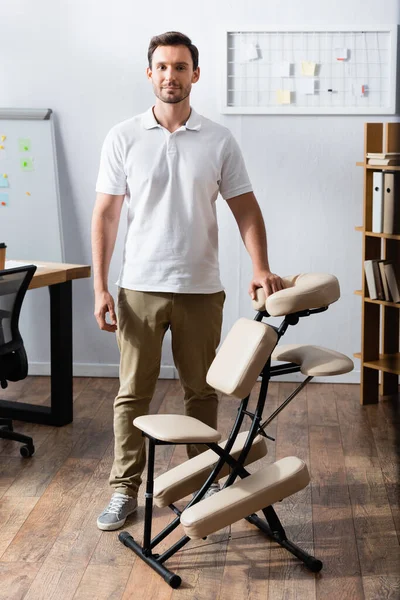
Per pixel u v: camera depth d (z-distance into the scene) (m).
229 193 2.91
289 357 2.70
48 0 4.54
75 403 4.34
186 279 2.80
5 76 4.63
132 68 4.57
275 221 4.65
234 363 2.47
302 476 2.53
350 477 3.31
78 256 4.79
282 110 4.50
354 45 4.43
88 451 3.62
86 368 4.87
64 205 4.74
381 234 4.05
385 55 4.44
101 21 4.54
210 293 2.87
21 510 3.01
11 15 4.57
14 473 3.36
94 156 4.68
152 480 2.58
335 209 4.61
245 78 4.51
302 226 4.64
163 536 2.63
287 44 4.46
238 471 2.58
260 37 4.46
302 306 2.45
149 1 4.50
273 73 4.49
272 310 2.46
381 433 3.85
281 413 4.16
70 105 4.63
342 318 4.70
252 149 4.59
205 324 2.87
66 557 2.66
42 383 4.73
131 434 2.90
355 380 4.73
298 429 3.90
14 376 3.55
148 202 2.80
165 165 2.78
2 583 2.50
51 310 3.90
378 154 4.04
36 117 4.58
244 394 2.43
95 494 3.15
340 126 4.53
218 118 4.57
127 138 2.80
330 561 2.63
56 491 3.18
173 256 2.80
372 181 4.17
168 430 2.45
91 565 2.62
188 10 4.49
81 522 2.91
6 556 2.67
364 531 2.84
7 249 4.75
